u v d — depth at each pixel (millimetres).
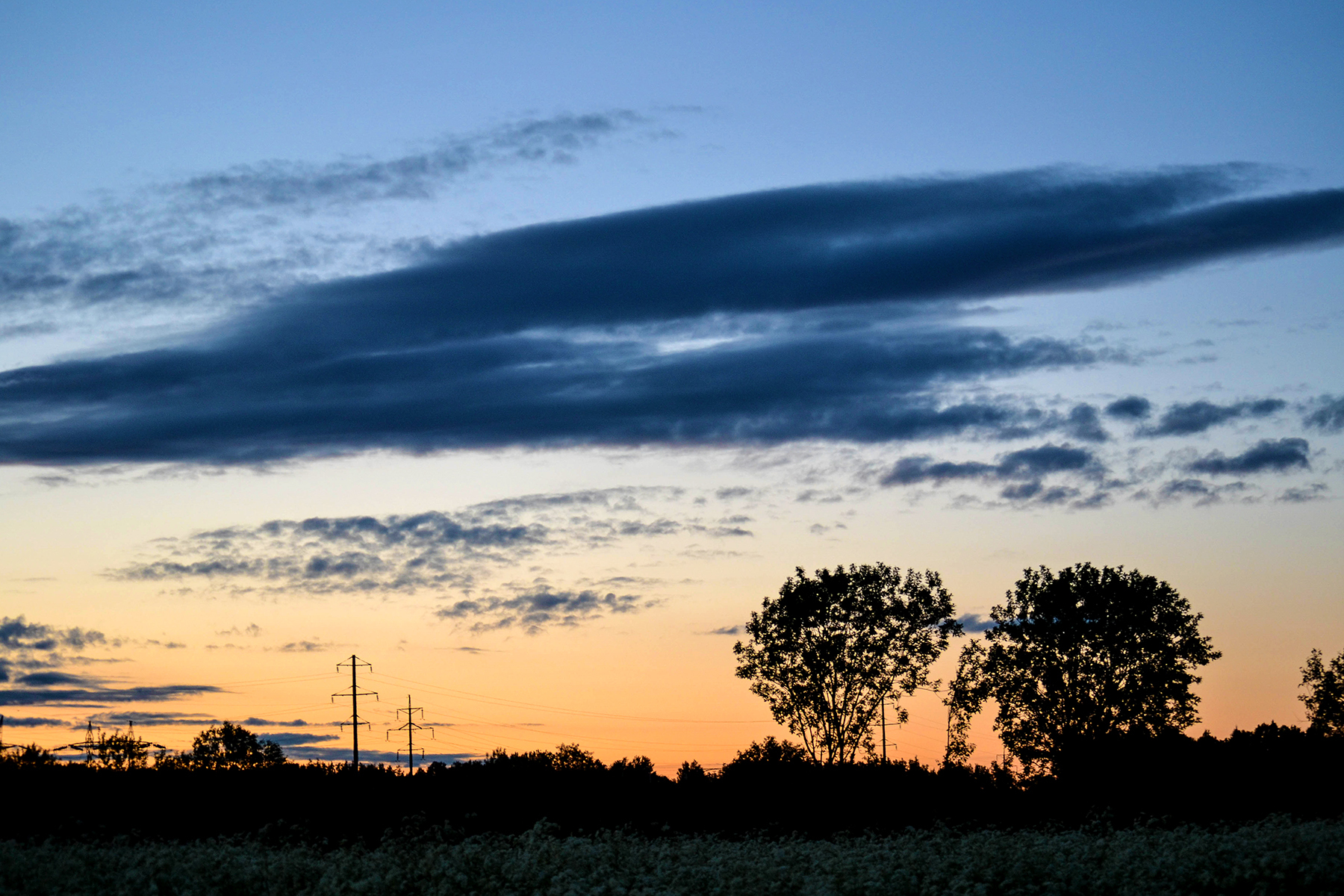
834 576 70188
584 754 73375
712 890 19828
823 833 41406
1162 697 70250
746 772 48500
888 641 69062
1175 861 21219
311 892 18516
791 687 68938
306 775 41094
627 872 20859
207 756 100250
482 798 41281
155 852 22281
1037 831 37688
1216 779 50250
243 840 27047
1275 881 20031
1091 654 71938
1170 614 71875
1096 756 52281
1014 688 72438
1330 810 47188
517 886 19203
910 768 51656
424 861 20016
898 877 20250
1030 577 75000
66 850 22109
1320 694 87375
